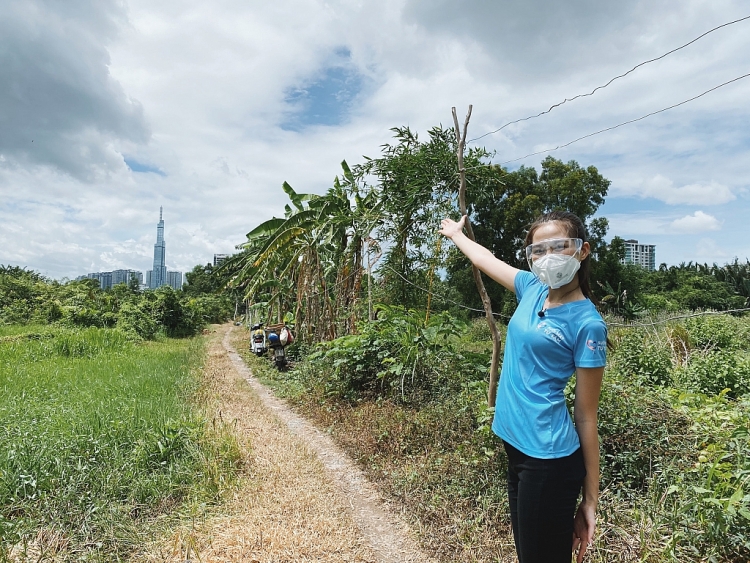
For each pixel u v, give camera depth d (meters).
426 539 3.48
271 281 14.16
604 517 3.10
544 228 1.92
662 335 9.03
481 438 4.28
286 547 3.24
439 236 6.88
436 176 5.98
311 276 11.93
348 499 4.17
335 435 5.86
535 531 1.79
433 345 6.68
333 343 8.18
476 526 3.47
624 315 13.04
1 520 3.15
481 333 12.39
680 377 6.74
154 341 19.16
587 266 1.89
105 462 4.17
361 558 3.21
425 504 3.91
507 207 20.39
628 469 3.60
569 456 1.79
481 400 4.91
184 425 4.91
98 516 3.44
